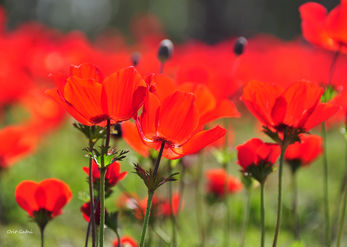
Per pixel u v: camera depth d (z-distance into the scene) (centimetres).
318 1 3391
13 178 661
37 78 902
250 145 257
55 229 570
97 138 222
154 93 200
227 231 446
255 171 258
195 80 340
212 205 464
